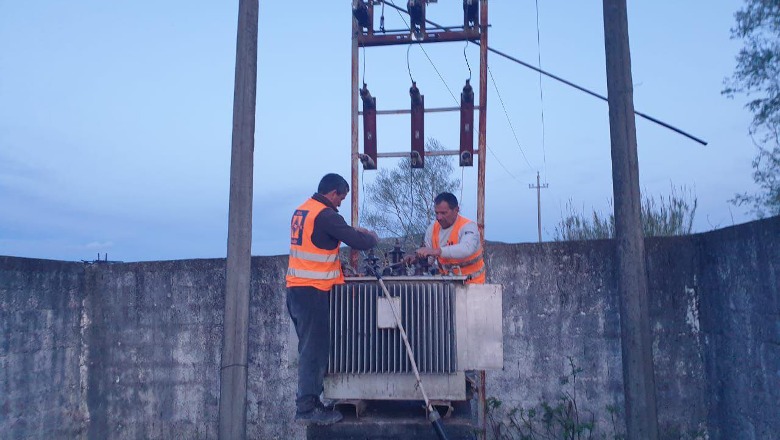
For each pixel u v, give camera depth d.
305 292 4.39
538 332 6.51
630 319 5.06
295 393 6.79
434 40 6.32
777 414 4.60
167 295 7.17
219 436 5.42
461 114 6.27
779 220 4.45
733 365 5.41
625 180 5.14
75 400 7.10
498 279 6.61
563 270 6.52
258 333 6.93
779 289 4.49
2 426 6.07
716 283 5.71
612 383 6.33
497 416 6.51
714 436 5.91
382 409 4.77
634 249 5.09
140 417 7.12
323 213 4.43
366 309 4.47
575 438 6.33
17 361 6.28
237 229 5.54
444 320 4.40
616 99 5.22
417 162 6.42
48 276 6.75
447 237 5.49
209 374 7.01
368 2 6.52
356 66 6.48
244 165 5.60
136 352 7.19
